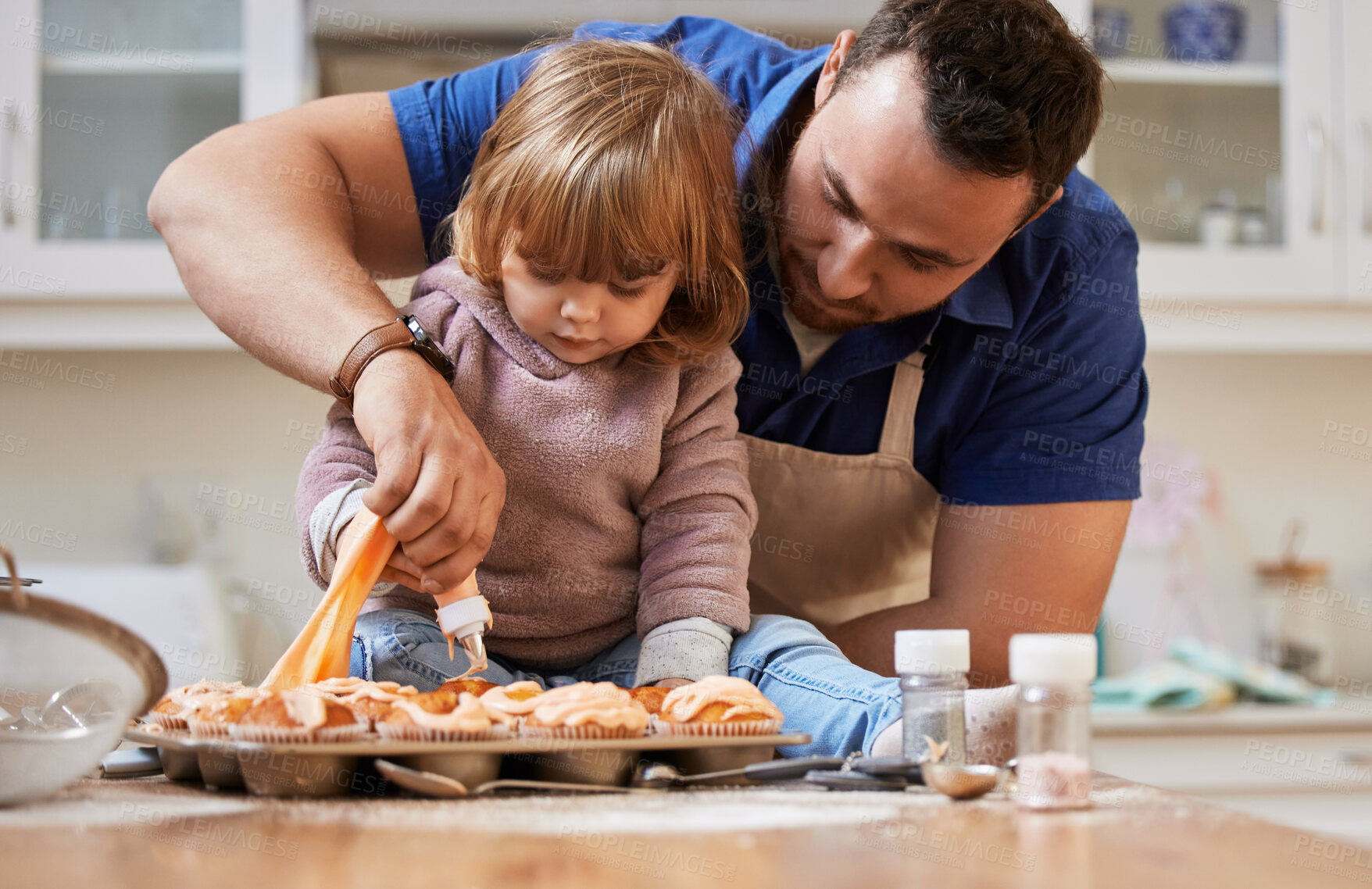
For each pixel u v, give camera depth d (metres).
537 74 0.97
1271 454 2.53
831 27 2.02
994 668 1.26
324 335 0.85
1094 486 1.26
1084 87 0.96
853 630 1.25
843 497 1.25
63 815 0.53
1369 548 2.53
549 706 0.64
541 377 0.95
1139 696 2.07
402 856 0.44
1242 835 0.48
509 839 0.47
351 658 0.86
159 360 2.33
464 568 0.78
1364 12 2.23
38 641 0.55
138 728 0.69
